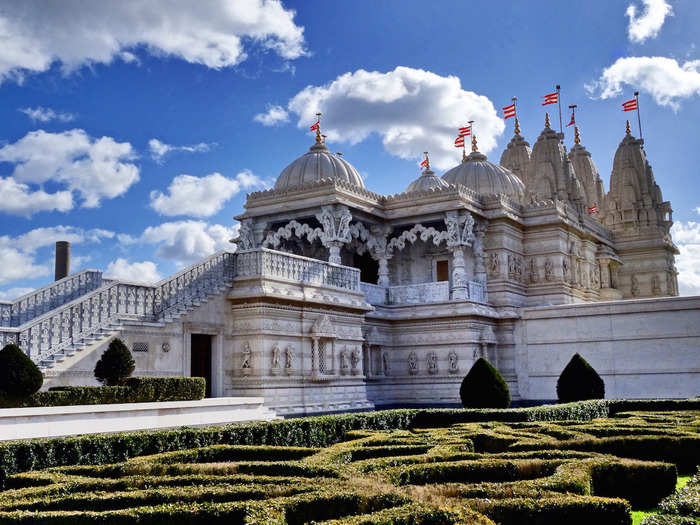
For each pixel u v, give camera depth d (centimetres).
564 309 4350
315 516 919
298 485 1031
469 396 3050
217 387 2914
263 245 4434
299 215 4297
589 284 5500
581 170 7369
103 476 1283
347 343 3491
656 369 4022
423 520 822
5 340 2158
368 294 4266
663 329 4025
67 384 2275
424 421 2503
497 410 2452
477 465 1230
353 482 1041
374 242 4531
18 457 1466
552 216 4831
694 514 841
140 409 2081
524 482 1043
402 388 4353
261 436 1933
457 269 4303
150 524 887
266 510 863
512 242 4775
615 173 6750
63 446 1541
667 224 6731
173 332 2717
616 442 1560
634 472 1220
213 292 2930
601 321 4222
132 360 2312
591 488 1164
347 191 4225
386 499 937
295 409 3033
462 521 811
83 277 2920
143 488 1112
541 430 1898
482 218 4628
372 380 4194
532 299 4869
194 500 984
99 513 894
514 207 4825
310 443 2080
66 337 2352
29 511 938
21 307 2633
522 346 4475
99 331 2442
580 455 1351
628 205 6538
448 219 4341
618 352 4147
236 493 989
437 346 4272
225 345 2967
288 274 3156
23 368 1922
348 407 3378
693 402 2800
